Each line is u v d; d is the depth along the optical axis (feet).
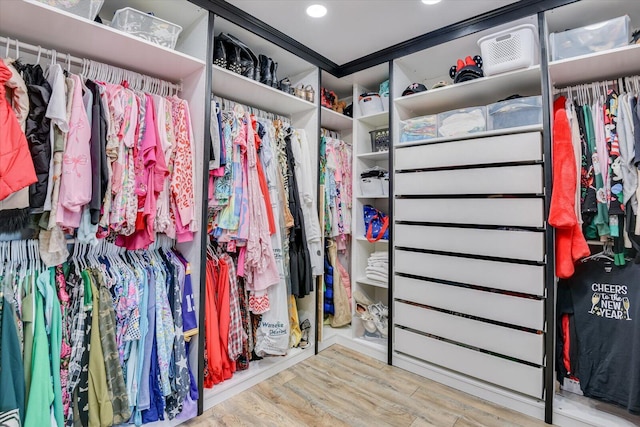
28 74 4.14
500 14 6.01
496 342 6.06
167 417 5.18
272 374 6.93
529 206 5.77
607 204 5.22
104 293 4.66
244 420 5.46
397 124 7.77
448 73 8.30
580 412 5.36
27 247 4.55
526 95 7.05
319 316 8.14
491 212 6.19
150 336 5.09
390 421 5.50
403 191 7.47
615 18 5.44
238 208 6.04
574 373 5.60
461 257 6.56
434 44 6.88
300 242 7.42
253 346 6.88
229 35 6.45
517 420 5.57
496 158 6.16
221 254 6.59
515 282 5.89
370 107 8.54
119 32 4.51
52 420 4.10
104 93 4.64
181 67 5.62
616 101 5.29
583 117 5.56
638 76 5.46
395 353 7.52
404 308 7.36
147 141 5.00
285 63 7.79
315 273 7.74
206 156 5.65
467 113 6.64
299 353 7.57
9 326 3.91
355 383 6.71
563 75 5.85
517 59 5.87
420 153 7.20
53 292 4.32
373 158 9.32
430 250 7.04
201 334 5.65
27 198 3.80
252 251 6.15
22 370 3.93
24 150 3.67
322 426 5.35
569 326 5.70
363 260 8.95
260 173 6.50
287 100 7.39
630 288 5.17
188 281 5.69
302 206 7.56
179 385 5.27
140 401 4.91
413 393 6.36
